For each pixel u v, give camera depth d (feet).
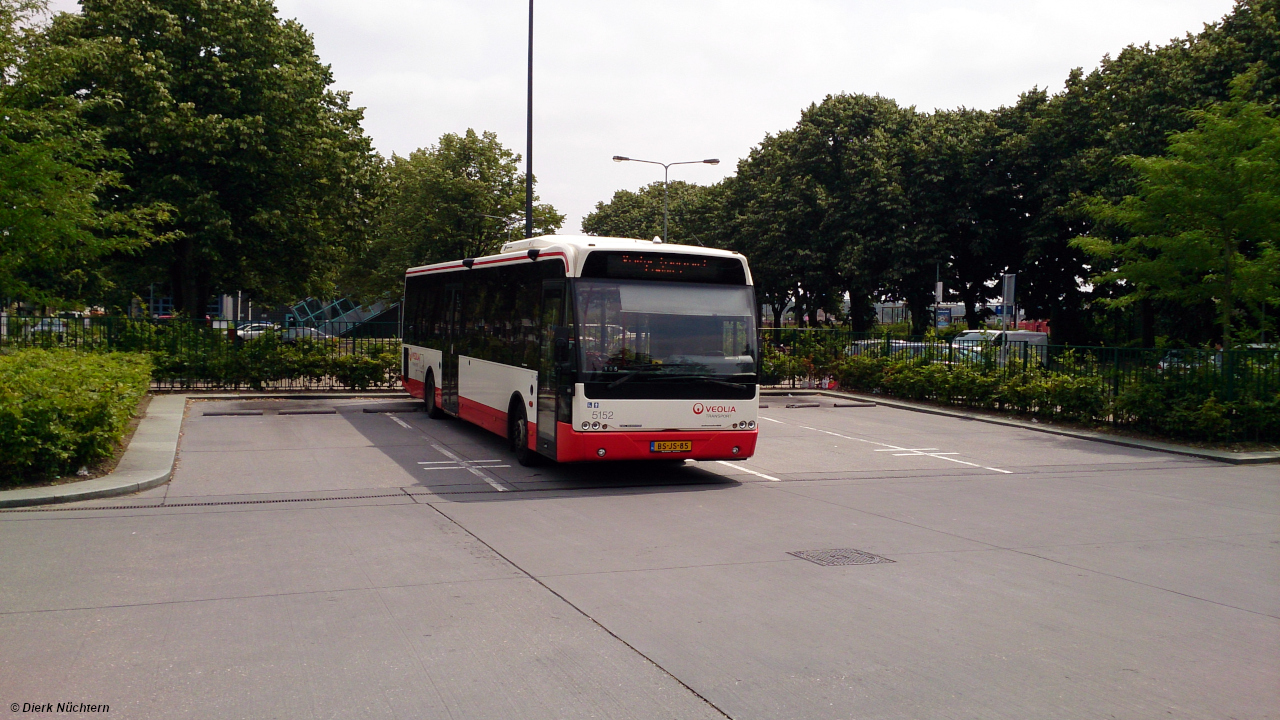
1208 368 54.60
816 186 148.66
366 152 110.11
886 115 153.07
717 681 15.70
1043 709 14.67
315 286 125.39
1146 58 108.99
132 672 15.76
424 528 28.63
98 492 32.89
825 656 17.06
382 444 48.65
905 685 15.65
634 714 14.23
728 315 38.78
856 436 57.00
